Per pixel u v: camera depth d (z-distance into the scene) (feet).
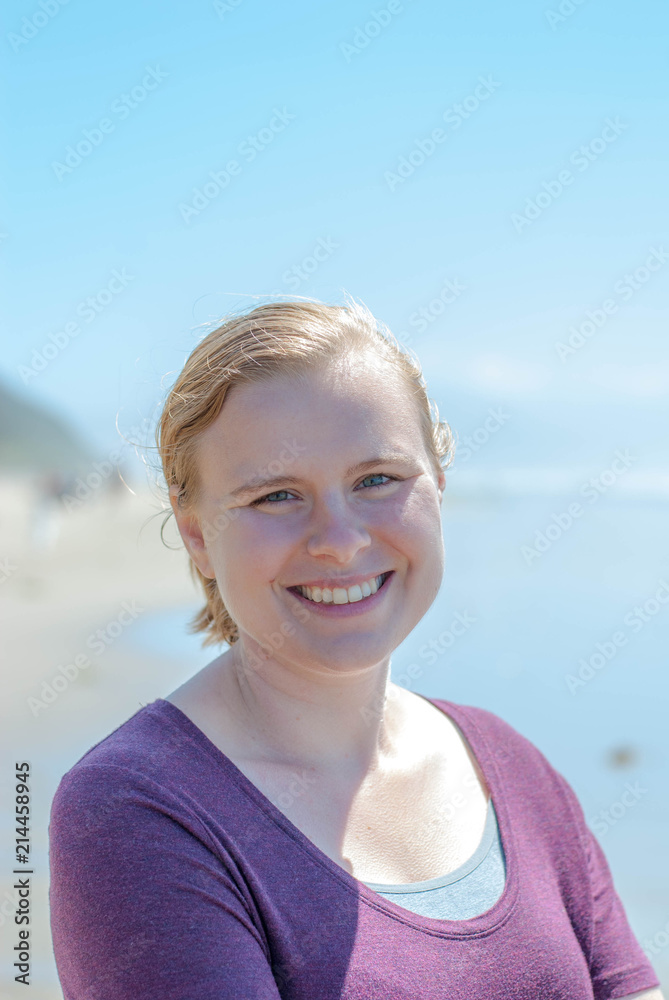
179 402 5.85
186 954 4.45
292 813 5.30
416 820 5.68
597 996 6.00
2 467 233.55
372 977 4.75
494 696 28.99
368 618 5.49
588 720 26.27
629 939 6.26
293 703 5.62
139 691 29.37
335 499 5.37
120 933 4.52
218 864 4.75
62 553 81.87
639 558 65.41
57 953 4.87
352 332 5.71
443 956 5.00
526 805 6.21
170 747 5.21
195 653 35.63
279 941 4.72
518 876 5.67
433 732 6.39
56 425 266.36
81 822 4.74
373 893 5.07
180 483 5.97
